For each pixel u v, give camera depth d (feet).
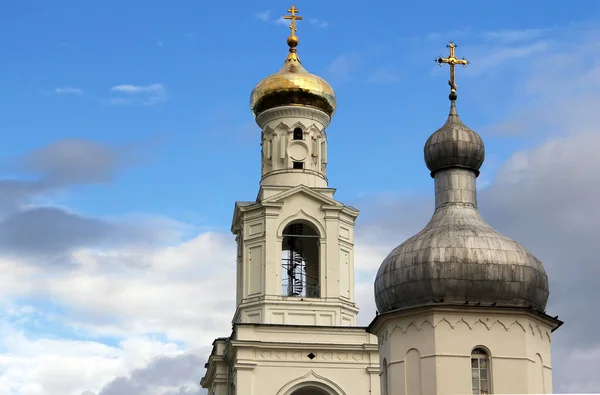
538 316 184.03
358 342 244.01
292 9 273.33
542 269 186.39
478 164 195.42
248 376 239.30
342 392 241.14
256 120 264.31
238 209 253.44
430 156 195.72
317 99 260.01
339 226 252.21
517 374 179.83
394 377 183.93
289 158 257.34
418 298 184.03
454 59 201.67
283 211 251.60
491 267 182.39
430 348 180.55
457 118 198.59
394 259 187.32
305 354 242.17
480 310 181.27
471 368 180.04
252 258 250.16
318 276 251.19
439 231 187.21
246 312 247.09
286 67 265.13
